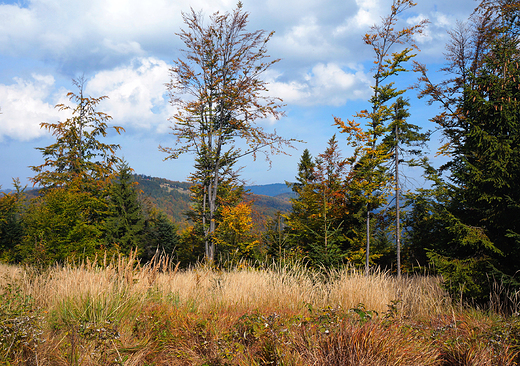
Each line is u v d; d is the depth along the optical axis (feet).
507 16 49.60
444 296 20.13
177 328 13.53
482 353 10.61
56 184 83.97
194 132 53.62
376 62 54.54
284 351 10.39
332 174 51.93
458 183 26.32
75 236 45.34
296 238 49.06
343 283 20.02
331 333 10.80
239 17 53.57
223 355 11.02
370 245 61.87
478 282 21.35
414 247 61.52
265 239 44.21
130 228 83.05
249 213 55.31
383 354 9.89
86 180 83.51
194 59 53.78
